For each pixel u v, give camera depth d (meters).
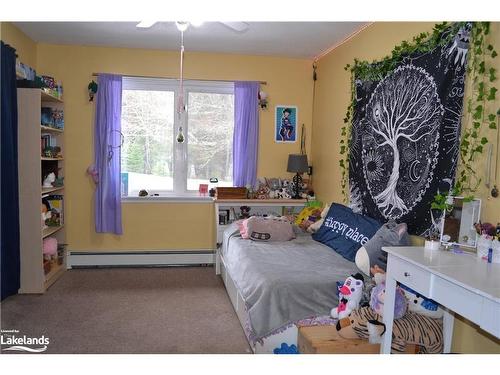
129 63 4.26
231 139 4.55
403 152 2.68
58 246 4.10
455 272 1.67
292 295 2.29
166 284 3.81
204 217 4.50
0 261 3.06
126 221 4.36
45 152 3.71
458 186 2.17
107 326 2.84
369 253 2.50
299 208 4.50
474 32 2.11
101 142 4.15
